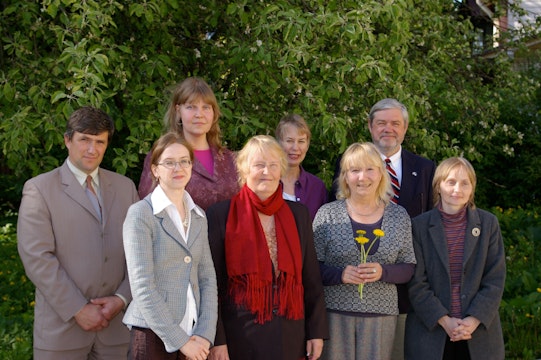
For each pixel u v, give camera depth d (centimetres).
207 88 366
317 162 610
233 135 505
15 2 518
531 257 722
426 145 603
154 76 554
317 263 333
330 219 357
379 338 341
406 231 352
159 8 492
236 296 313
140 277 278
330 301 346
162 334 275
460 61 798
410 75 581
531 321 505
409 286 356
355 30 462
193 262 295
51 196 325
